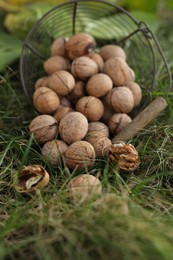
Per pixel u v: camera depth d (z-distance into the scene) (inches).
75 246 16.7
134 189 19.9
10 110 25.5
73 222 17.5
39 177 20.1
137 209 18.5
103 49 26.1
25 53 26.1
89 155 20.8
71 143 21.8
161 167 21.9
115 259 16.2
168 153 22.2
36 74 27.5
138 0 39.0
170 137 23.6
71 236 16.8
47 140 22.2
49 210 18.3
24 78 25.8
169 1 39.8
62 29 29.7
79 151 20.8
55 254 16.6
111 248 16.4
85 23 31.0
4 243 17.3
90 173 21.2
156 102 22.9
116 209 17.8
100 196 18.5
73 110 23.7
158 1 40.3
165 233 17.0
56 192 19.6
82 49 24.7
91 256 16.5
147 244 16.5
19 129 24.0
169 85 24.9
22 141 22.3
